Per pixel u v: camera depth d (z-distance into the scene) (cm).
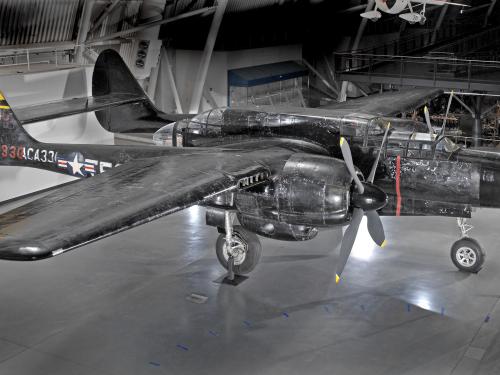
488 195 921
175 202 726
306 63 2448
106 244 1160
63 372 711
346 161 819
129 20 1961
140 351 759
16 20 1634
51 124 1515
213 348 764
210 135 1169
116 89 1495
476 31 2612
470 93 1756
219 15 1978
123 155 1074
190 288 954
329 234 1204
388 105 1431
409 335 790
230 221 961
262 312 866
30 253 551
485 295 911
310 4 2356
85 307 888
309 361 729
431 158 952
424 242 1145
